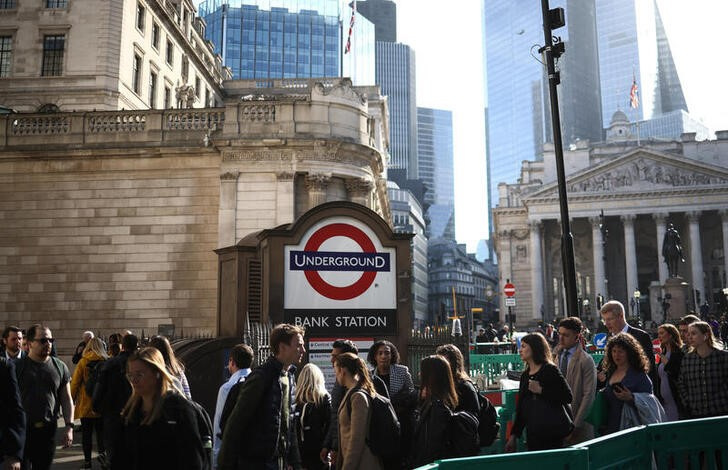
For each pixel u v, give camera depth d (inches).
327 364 408.8
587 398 280.8
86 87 1544.0
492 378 825.5
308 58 4623.5
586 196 3376.0
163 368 196.5
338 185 1063.0
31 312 1002.7
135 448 189.8
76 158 1029.2
